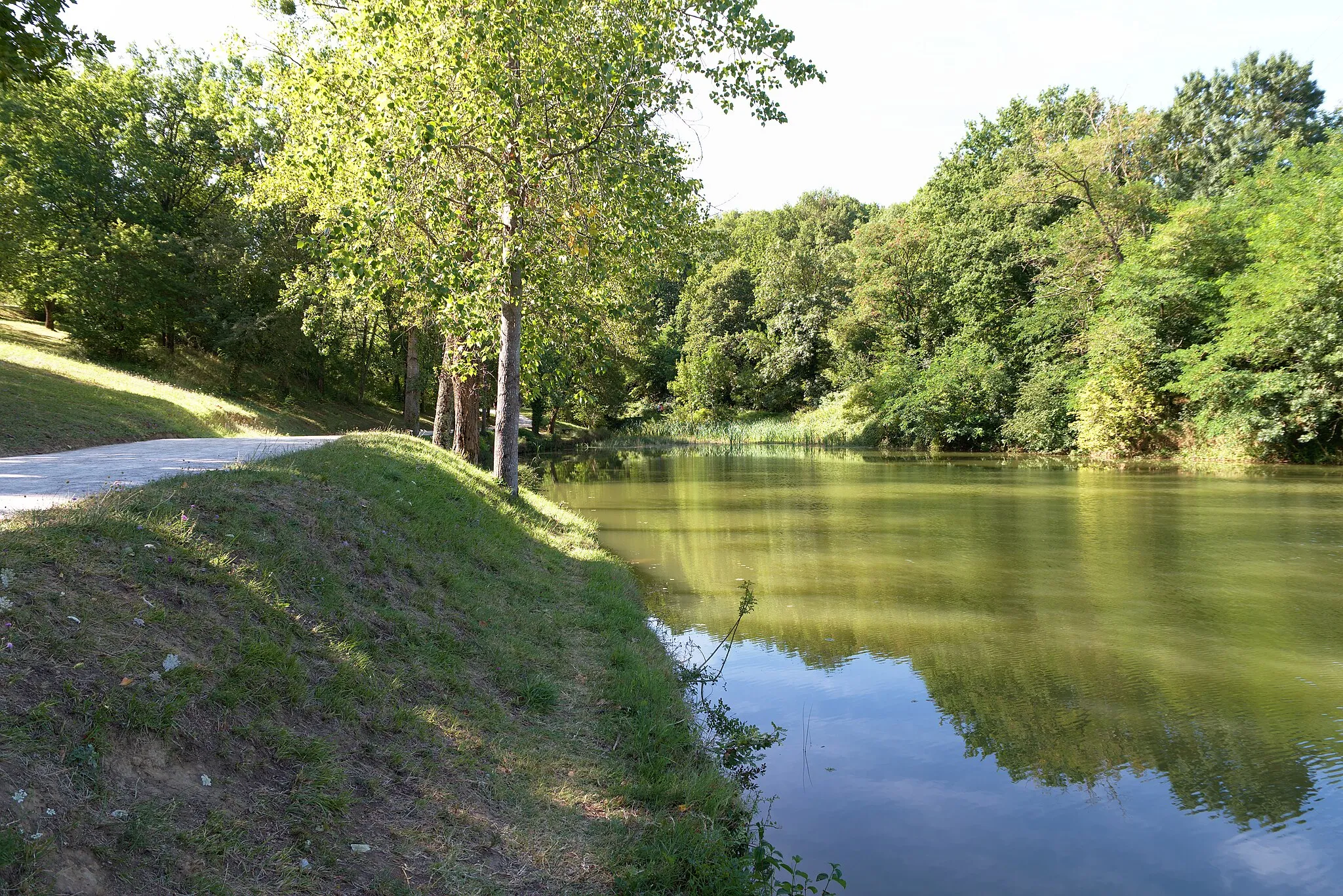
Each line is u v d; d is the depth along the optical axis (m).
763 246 89.12
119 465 10.12
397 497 9.22
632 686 7.18
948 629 10.50
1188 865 5.11
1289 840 5.41
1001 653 9.50
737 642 9.97
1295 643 9.84
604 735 6.19
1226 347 32.31
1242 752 6.79
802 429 59.06
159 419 18.44
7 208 29.39
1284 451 32.06
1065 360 43.25
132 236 32.00
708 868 4.37
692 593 12.47
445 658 6.34
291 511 7.01
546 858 4.36
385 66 11.96
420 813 4.36
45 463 10.42
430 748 5.02
